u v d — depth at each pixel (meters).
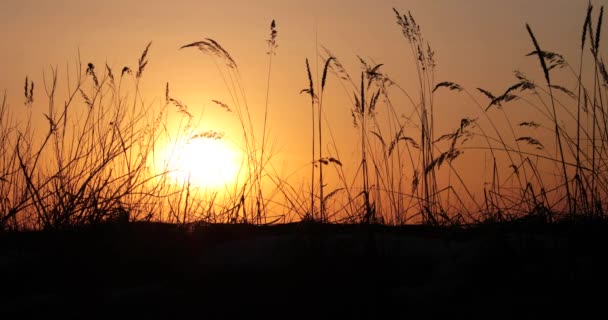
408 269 3.36
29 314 3.09
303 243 3.46
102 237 3.92
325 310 2.97
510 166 4.38
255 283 3.29
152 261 3.72
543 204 3.94
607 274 2.91
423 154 4.66
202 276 3.40
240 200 4.76
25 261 3.73
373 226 3.74
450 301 2.94
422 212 4.41
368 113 4.80
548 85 4.20
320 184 4.35
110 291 3.35
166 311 3.06
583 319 2.65
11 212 4.24
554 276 2.97
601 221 3.50
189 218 4.79
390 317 2.86
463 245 3.54
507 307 2.78
